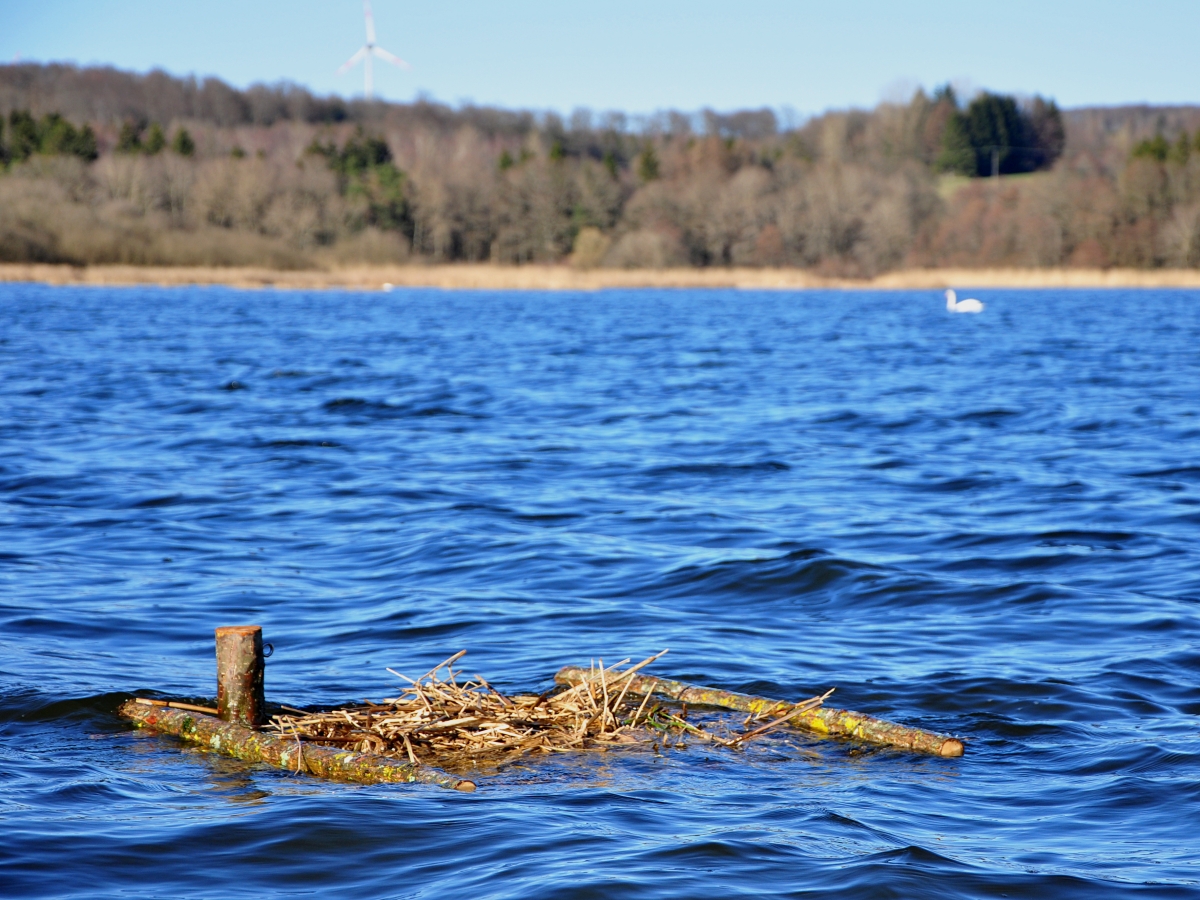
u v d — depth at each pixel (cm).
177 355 4891
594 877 657
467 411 3184
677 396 3581
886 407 3275
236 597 1334
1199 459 2297
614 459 2361
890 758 870
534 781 823
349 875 675
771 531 1683
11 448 2425
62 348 5100
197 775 840
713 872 665
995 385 3878
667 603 1317
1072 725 920
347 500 1920
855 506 1872
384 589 1373
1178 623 1194
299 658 1113
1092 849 701
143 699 963
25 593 1328
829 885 648
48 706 973
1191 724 909
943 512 1816
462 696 957
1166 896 639
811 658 1110
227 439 2609
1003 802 780
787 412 3177
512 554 1539
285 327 6812
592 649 1138
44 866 680
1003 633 1186
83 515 1783
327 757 848
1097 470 2189
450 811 762
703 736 913
